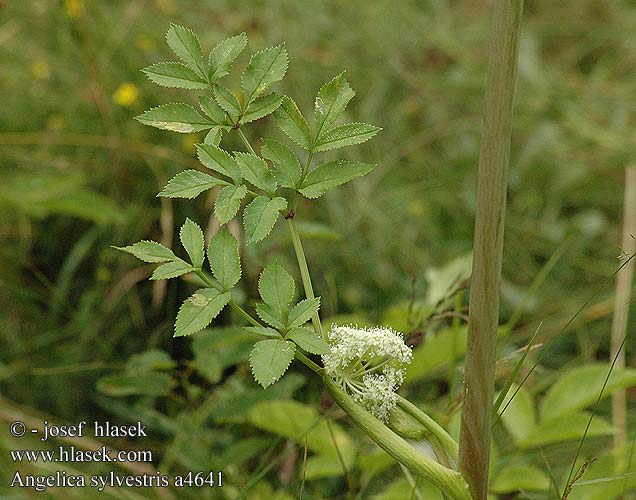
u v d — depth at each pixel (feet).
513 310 5.95
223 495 4.13
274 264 2.62
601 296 5.99
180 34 2.76
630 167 6.61
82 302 5.38
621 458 3.55
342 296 5.69
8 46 6.48
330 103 2.74
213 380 4.02
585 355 5.45
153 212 5.70
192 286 5.04
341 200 6.18
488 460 2.55
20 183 5.32
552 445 4.43
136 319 5.26
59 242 5.74
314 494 4.17
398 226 6.36
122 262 5.57
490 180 2.42
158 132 6.10
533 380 4.84
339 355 2.57
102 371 5.11
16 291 5.23
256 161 2.67
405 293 5.86
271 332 2.57
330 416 3.84
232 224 4.62
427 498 3.56
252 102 2.74
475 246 2.46
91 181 5.99
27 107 6.40
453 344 3.79
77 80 6.34
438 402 4.40
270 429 3.91
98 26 6.45
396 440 2.56
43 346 5.24
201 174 2.66
